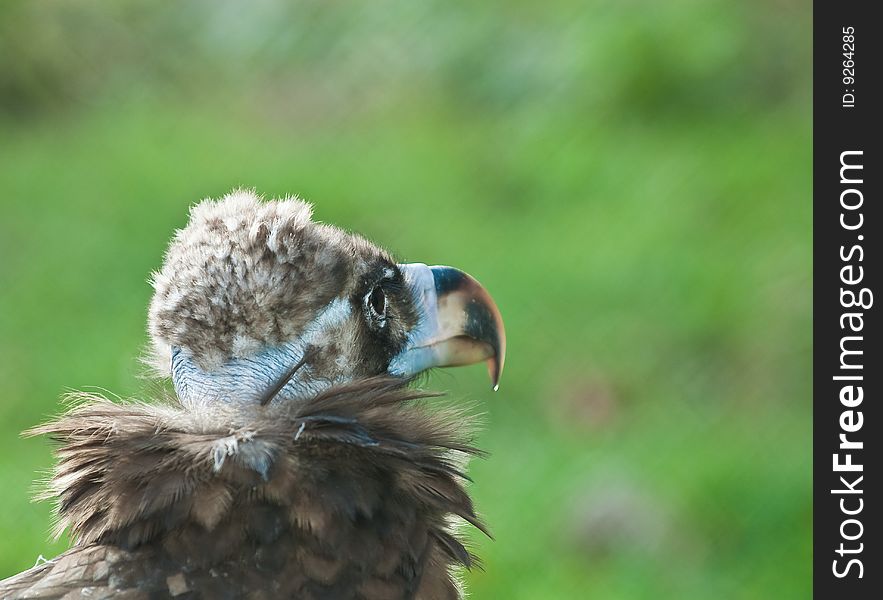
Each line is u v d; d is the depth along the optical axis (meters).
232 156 15.17
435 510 5.48
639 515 10.77
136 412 5.41
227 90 16.70
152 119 16.12
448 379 11.84
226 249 5.43
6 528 9.77
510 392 12.10
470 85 16.44
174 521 5.06
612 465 11.27
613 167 14.92
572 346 12.54
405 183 14.58
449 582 5.47
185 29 17.09
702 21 16.45
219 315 5.36
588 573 10.38
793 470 11.25
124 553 5.09
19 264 13.40
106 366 11.86
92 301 12.90
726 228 13.90
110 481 5.23
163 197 14.34
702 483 11.11
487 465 11.27
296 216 5.65
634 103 16.02
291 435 5.22
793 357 12.33
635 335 12.64
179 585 4.99
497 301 12.89
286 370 5.45
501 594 10.16
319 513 5.11
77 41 16.75
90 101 16.59
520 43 16.61
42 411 11.42
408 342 6.06
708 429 11.80
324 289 5.55
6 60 16.38
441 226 13.90
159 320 5.48
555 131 15.60
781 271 13.09
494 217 14.17
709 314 12.77
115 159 15.13
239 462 5.13
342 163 15.03
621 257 13.46
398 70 16.67
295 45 16.97
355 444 5.24
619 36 16.28
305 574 5.05
